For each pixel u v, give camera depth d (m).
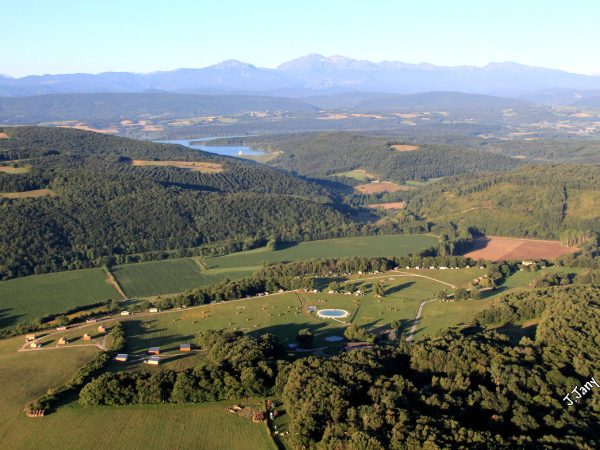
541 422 153.50
